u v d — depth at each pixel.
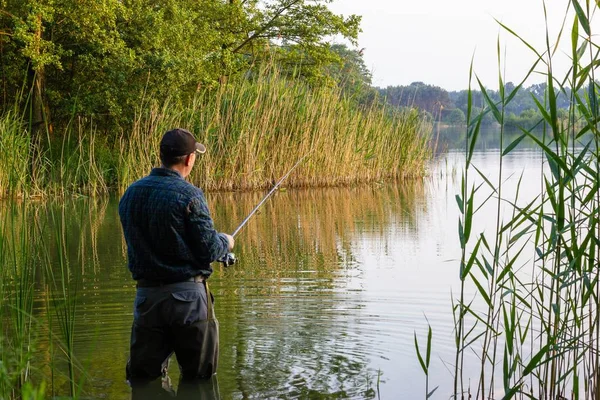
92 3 20.62
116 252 10.02
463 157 33.09
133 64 21.84
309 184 22.28
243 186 21.02
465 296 7.35
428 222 13.56
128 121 21.67
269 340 5.89
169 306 4.79
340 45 35.62
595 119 4.30
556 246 4.70
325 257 9.82
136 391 4.74
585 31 4.19
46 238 11.19
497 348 5.68
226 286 7.95
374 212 15.39
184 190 4.73
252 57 30.89
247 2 30.41
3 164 11.20
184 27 24.88
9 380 4.15
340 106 23.12
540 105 4.32
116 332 6.04
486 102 4.49
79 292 7.49
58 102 21.31
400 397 4.66
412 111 26.14
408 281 8.12
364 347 5.70
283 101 22.09
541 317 4.67
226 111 21.50
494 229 12.16
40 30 19.98
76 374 5.02
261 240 11.47
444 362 5.38
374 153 24.22
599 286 4.38
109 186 20.77
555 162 4.41
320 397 4.66
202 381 4.95
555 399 4.58
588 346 4.40
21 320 4.68
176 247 4.73
